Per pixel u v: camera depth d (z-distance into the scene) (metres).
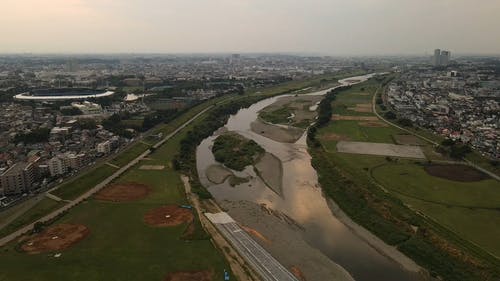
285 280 99.81
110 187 160.00
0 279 96.62
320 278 101.81
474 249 110.19
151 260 106.31
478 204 141.75
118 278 97.94
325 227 132.00
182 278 98.75
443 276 102.19
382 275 103.75
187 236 119.88
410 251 113.50
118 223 128.00
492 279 96.62
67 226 125.31
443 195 150.12
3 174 148.75
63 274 99.25
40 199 142.38
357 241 122.50
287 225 133.00
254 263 107.19
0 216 128.25
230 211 143.75
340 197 153.75
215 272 101.62
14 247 111.88
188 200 149.00
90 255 108.19
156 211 137.88
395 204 140.75
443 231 120.62
